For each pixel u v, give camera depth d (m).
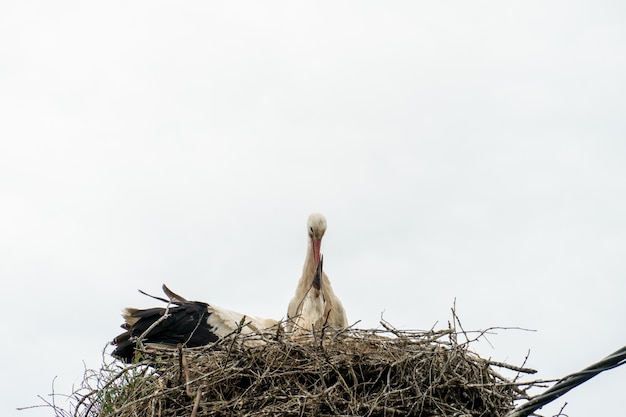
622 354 6.25
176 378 8.22
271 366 8.14
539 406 6.46
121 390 8.23
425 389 7.98
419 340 8.41
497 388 8.12
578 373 6.35
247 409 7.88
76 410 8.30
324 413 7.80
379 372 8.13
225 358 8.21
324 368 8.10
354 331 8.55
